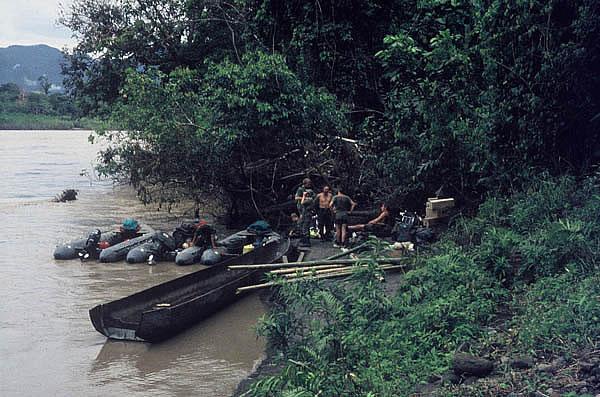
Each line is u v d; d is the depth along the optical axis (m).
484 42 15.16
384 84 21.92
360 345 7.84
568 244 10.33
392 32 20.17
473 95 16.34
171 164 21.83
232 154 21.44
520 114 14.88
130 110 22.50
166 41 30.16
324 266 14.76
